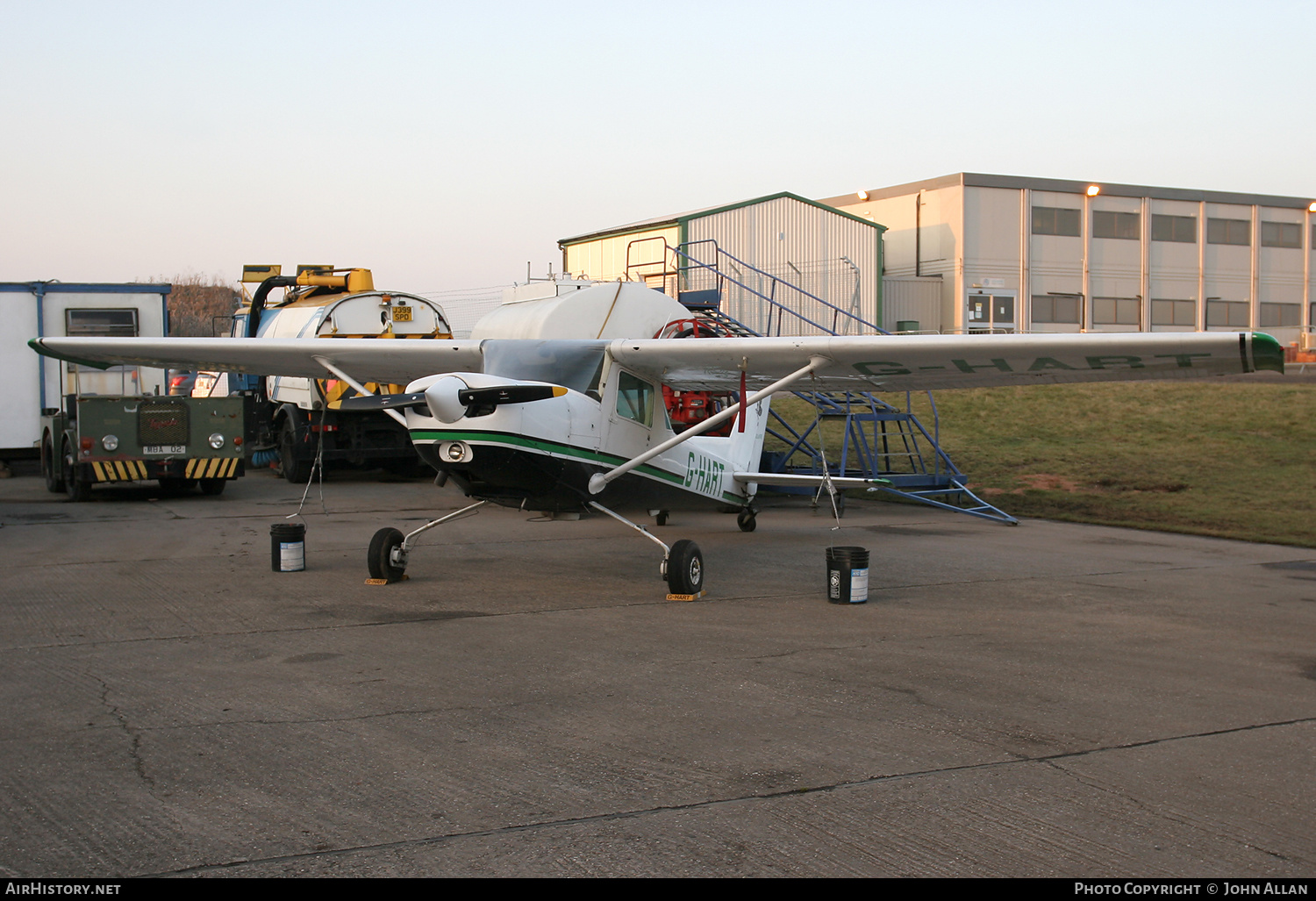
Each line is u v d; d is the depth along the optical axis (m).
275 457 19.77
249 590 8.52
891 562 10.48
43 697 5.38
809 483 11.77
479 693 5.53
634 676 5.89
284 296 20.34
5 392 18.38
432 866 3.45
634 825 3.79
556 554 10.73
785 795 4.09
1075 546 11.72
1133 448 19.48
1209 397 23.64
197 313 72.00
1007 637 7.02
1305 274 43.28
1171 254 40.78
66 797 4.01
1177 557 10.88
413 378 11.22
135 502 15.12
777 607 8.08
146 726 4.89
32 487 17.16
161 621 7.30
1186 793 4.15
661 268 30.52
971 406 25.02
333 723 4.98
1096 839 3.71
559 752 4.59
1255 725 5.07
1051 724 5.05
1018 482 17.28
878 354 8.23
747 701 5.41
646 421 9.57
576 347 8.89
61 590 8.47
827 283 33.19
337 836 3.68
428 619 7.49
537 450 8.07
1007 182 37.78
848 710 5.26
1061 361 7.90
